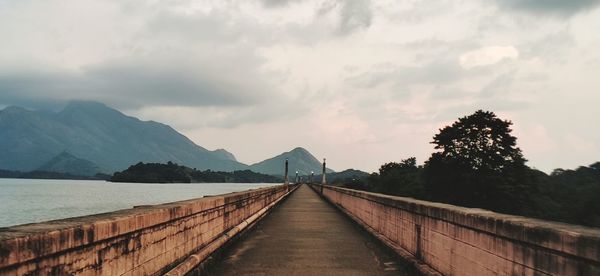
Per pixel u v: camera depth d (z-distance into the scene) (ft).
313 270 34.76
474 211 24.56
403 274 33.47
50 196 461.37
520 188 216.95
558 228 16.57
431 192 233.55
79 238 16.70
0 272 12.85
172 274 25.84
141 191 600.39
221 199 42.24
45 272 14.87
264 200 87.71
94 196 460.96
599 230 16.14
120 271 20.27
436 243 29.09
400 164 439.22
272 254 41.96
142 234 22.82
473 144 226.17
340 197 103.45
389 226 45.62
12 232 14.66
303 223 71.56
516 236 18.62
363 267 35.99
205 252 33.45
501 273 19.94
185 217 30.17
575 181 276.82
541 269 17.03
